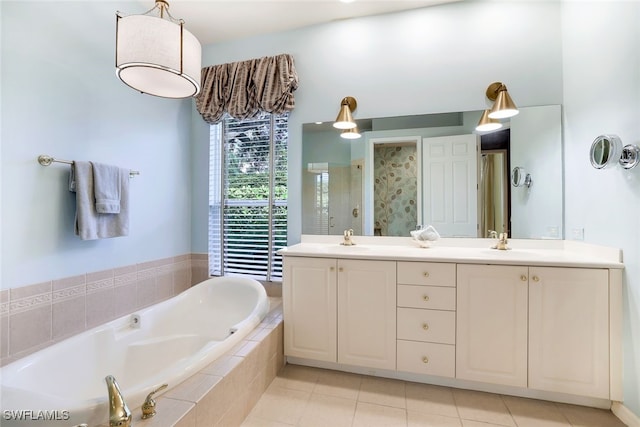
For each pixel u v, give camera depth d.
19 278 1.63
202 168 2.93
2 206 1.56
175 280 2.75
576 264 1.60
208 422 1.26
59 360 1.47
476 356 1.75
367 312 1.92
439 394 1.77
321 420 1.56
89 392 1.59
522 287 1.68
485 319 1.73
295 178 2.62
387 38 2.40
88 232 1.86
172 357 2.04
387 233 2.41
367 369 1.98
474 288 1.75
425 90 2.32
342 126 2.38
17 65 1.61
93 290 2.03
